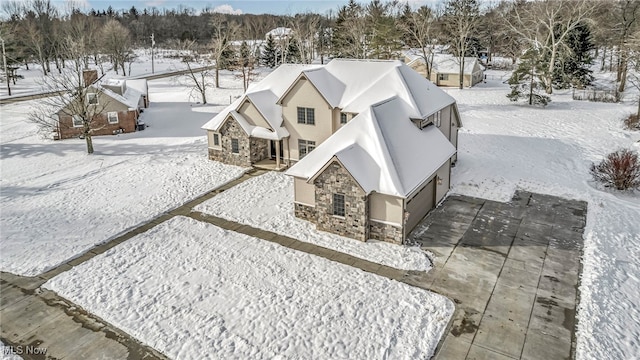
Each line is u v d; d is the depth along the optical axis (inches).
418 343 569.6
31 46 3538.4
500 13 3186.5
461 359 544.7
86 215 959.0
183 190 1083.9
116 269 749.3
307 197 898.7
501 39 3388.3
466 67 2532.0
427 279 704.4
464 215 917.2
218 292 681.6
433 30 2721.5
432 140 987.9
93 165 1300.4
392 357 548.1
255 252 794.8
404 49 2854.3
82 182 1159.6
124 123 1670.8
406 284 691.4
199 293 679.7
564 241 809.5
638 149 1267.2
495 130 1518.2
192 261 769.6
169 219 934.4
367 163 840.3
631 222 869.8
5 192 1104.2
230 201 1015.6
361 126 898.1
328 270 733.9
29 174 1237.7
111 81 1919.3
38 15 4426.7
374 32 2461.9
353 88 1128.2
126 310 644.1
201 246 820.0
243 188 1089.4
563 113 1732.3
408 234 841.5
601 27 2493.8
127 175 1201.4
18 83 3058.6
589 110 1764.3
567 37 2169.0
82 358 559.2
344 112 1085.8
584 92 2128.4
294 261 762.8
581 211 924.6
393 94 1048.2
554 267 729.0
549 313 620.1
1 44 2920.8
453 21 2775.6
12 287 708.0
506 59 3676.2
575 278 698.8
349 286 689.0
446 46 3353.8
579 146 1327.5
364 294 668.7
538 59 2012.8
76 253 804.0
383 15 2667.3
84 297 676.1
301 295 669.3
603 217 888.3
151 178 1172.5
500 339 574.6
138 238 853.2
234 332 596.1
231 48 3122.5
